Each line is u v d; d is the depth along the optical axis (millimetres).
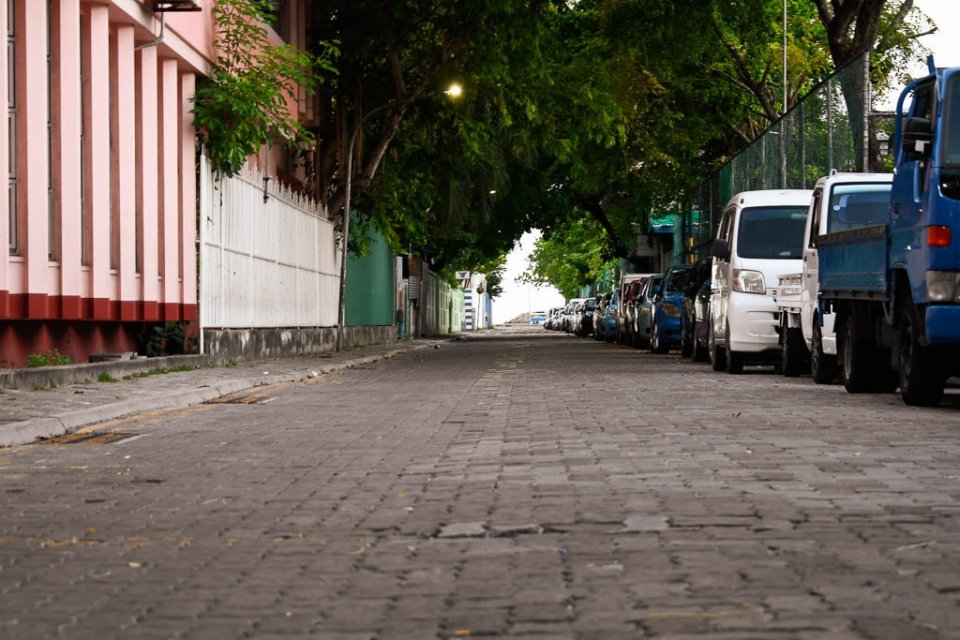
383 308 52875
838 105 27297
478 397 17453
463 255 79062
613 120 41250
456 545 6617
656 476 8883
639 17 40938
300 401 17391
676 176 55250
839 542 6430
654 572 5809
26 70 18109
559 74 38625
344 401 17234
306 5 34594
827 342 19031
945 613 4977
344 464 10141
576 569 5926
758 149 34188
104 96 20547
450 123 38656
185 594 5637
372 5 34062
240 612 5277
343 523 7387
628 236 65688
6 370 16797
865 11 33000
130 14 21141
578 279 120438
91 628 5059
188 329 24688
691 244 43656
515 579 5754
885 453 10047
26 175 18109
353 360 29781
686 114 53406
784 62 45969
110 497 8633
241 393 19172
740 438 11250
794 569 5809
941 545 6324
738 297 22859
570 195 61656
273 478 9422
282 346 32000
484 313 153125
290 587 5742
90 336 21078
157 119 23688
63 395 16125
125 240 21672
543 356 34656
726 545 6387
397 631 4910
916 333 14414
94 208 20312
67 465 10438
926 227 13828
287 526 7332
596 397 16844
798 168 29969
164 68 23781
